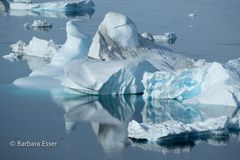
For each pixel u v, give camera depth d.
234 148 129.50
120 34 176.75
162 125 134.50
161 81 160.88
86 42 188.38
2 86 173.12
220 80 159.00
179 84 161.25
